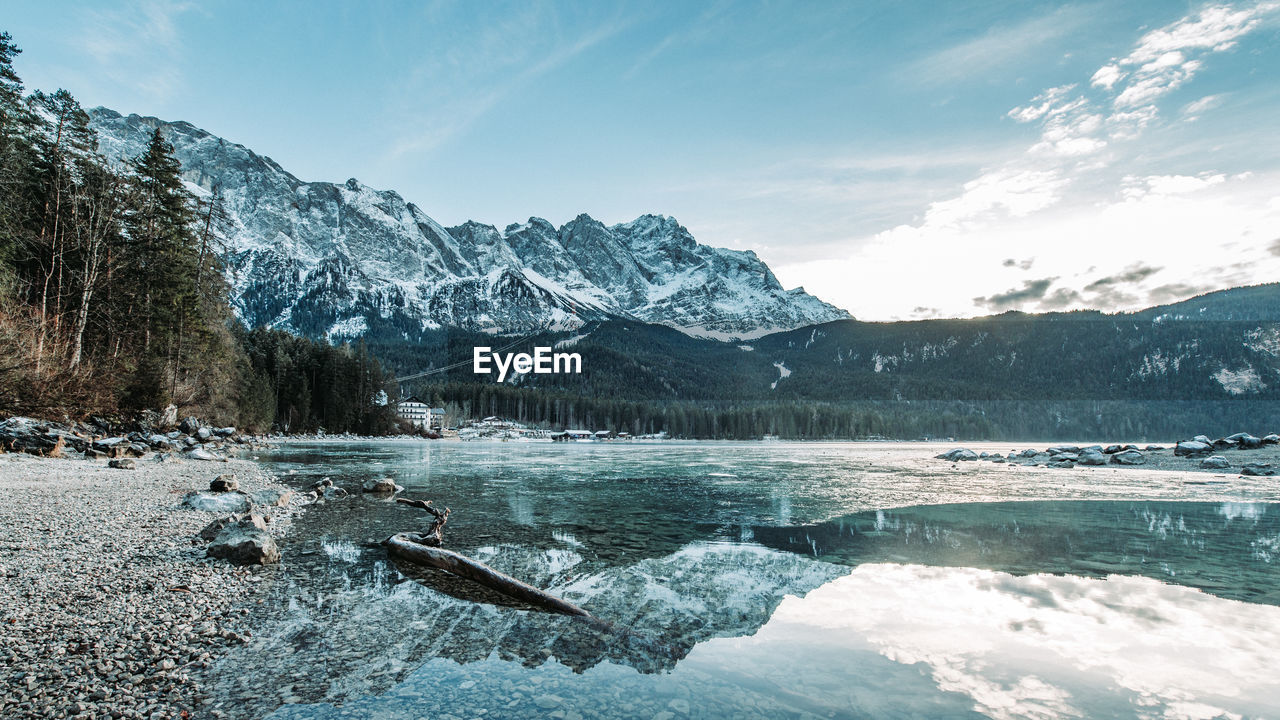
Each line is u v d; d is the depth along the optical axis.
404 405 148.62
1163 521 15.33
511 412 183.75
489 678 5.67
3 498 14.72
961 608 7.90
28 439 24.14
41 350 28.59
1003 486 24.86
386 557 10.66
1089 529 14.14
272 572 9.52
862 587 8.99
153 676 5.55
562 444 111.19
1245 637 6.70
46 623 6.69
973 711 4.89
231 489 17.83
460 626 7.20
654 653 6.38
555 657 6.25
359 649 6.39
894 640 6.72
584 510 17.25
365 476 27.23
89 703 4.98
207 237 48.25
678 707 5.03
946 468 37.50
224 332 51.03
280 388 89.38
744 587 8.99
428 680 5.61
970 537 13.10
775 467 38.84
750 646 6.55
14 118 32.34
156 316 41.00
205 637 6.59
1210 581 9.21
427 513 16.02
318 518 14.81
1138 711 4.86
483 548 11.74
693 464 42.31
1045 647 6.45
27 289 31.78
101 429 33.00
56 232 33.75
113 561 9.44
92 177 36.44
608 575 9.70
